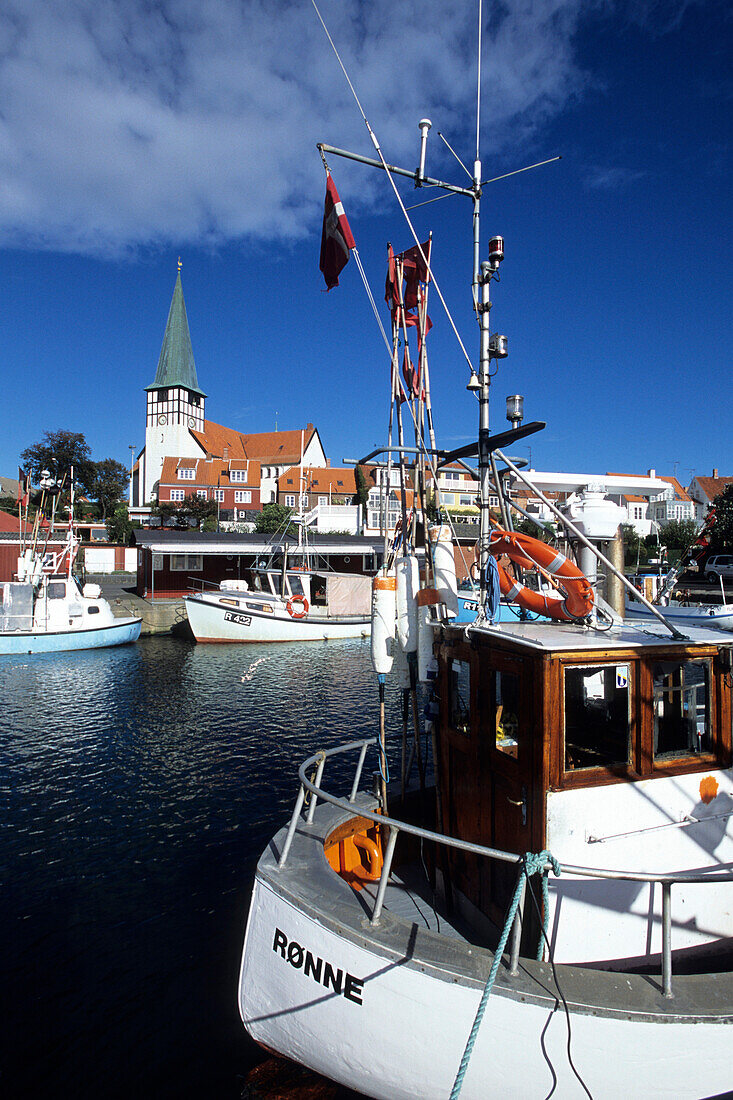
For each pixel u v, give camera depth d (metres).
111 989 5.91
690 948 3.97
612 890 3.74
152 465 86.50
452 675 4.82
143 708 16.97
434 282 5.23
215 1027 5.42
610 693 3.98
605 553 5.61
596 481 6.49
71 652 25.52
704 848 3.99
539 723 3.61
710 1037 3.04
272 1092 4.57
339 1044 3.61
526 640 3.78
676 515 57.34
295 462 82.19
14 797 10.71
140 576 39.81
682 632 4.23
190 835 9.27
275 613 28.45
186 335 94.12
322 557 37.69
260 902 4.13
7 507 66.81
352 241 5.34
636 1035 3.02
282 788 11.13
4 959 6.37
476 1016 2.99
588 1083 3.07
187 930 6.89
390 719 15.76
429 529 5.46
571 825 3.63
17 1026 5.43
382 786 5.47
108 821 9.74
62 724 15.38
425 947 3.40
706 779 4.00
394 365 5.77
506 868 4.01
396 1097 3.50
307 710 16.78
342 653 26.05
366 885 5.08
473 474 6.20
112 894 7.64
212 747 13.52
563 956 3.68
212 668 22.77
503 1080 3.17
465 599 6.04
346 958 3.53
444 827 4.98
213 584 36.62
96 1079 4.87
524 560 4.65
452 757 4.85
